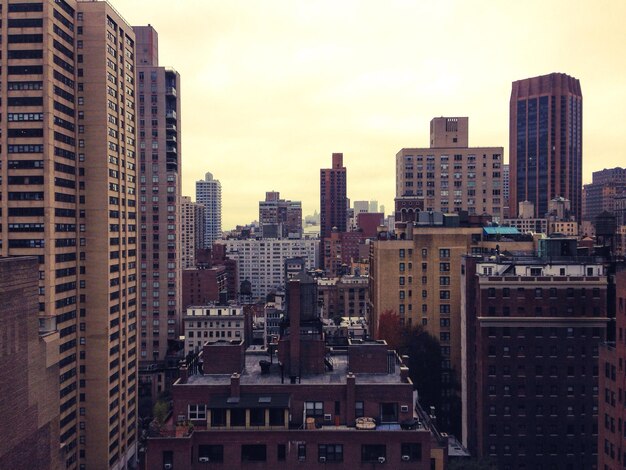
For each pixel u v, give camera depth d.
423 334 137.50
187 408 67.44
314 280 75.75
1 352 53.81
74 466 120.81
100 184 122.81
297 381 69.62
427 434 64.19
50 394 64.94
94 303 122.88
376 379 70.94
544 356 106.94
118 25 131.75
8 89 110.31
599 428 88.19
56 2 114.31
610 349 84.38
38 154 110.12
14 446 56.38
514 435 107.25
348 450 64.38
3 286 54.25
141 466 71.56
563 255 116.69
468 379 117.62
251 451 64.69
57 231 114.00
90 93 123.19
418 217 155.75
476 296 111.12
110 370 125.38
